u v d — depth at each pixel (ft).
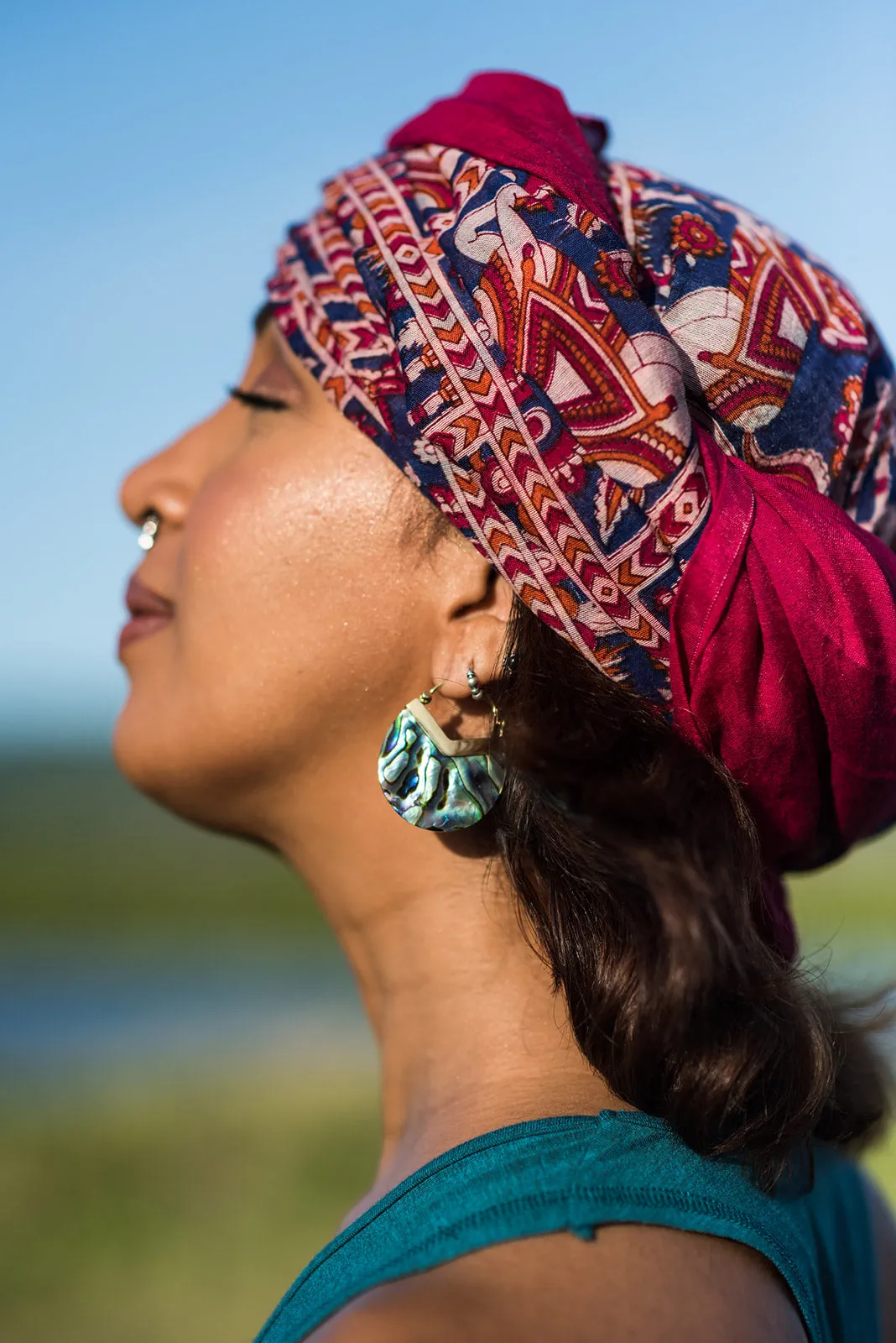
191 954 40.65
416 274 3.79
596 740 3.71
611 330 3.59
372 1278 2.97
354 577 3.92
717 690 3.57
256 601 3.98
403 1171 3.77
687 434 3.56
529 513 3.61
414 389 3.70
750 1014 3.51
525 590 3.67
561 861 3.63
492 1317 2.69
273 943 42.55
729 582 3.51
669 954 3.43
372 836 4.07
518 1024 3.79
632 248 3.91
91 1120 20.93
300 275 4.11
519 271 3.64
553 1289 2.81
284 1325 3.29
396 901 4.08
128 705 4.48
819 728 3.72
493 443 3.62
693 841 3.67
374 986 4.30
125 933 44.60
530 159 3.80
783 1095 3.49
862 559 3.66
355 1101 21.81
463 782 3.78
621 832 3.65
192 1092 22.74
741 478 3.64
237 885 53.16
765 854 4.02
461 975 3.91
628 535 3.56
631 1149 3.27
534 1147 3.26
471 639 3.86
